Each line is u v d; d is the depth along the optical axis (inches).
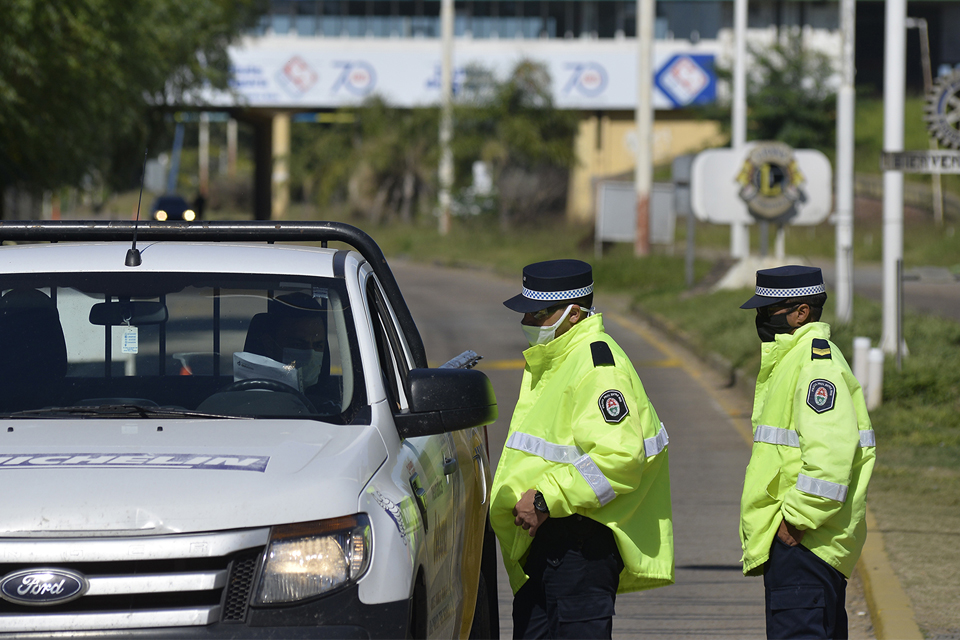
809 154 3430.1
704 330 2696.9
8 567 472.1
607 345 633.0
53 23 2635.3
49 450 526.0
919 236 5713.6
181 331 635.5
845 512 663.1
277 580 487.5
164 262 666.8
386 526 522.0
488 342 2775.6
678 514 1282.0
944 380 1828.2
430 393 605.0
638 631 914.7
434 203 7130.9
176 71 4938.5
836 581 672.4
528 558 658.8
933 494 1326.3
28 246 693.9
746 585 1035.3
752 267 3508.9
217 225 689.0
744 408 1957.4
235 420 584.4
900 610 909.8
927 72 7317.9
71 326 634.2
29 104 2746.1
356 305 647.8
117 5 2940.5
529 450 646.5
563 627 638.5
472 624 727.7
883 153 1915.6
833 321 2256.4
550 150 7012.8
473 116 6934.1
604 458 604.7
